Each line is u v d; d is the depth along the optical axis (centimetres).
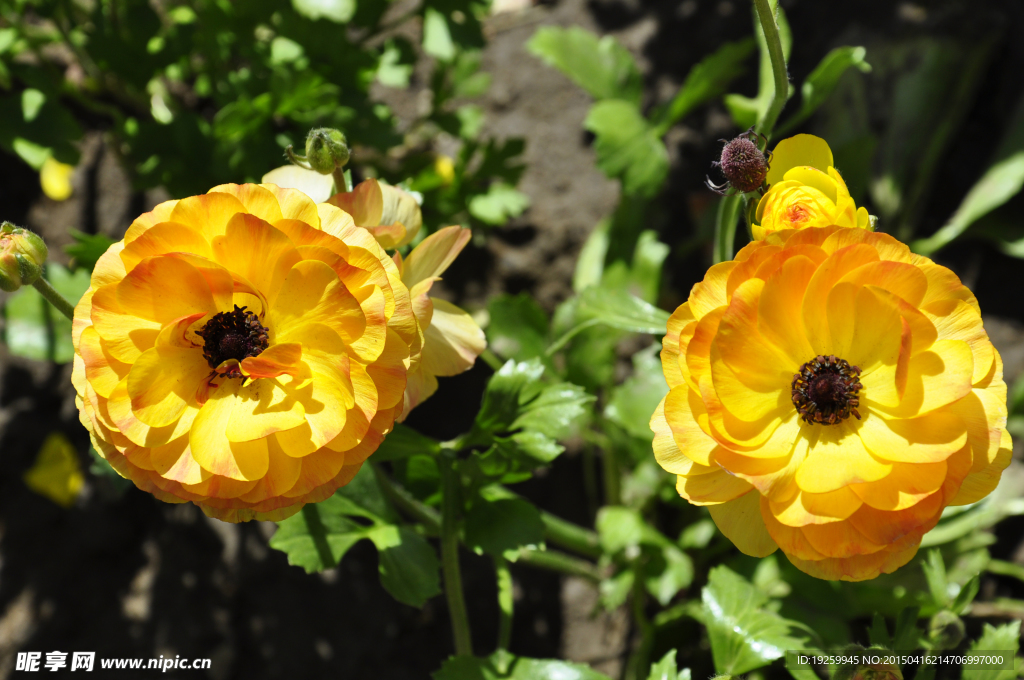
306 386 42
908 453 42
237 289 43
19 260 45
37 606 66
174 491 42
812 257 42
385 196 48
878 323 43
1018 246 68
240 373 43
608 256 68
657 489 63
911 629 50
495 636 67
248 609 66
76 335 42
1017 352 67
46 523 67
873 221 45
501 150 64
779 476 42
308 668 65
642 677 62
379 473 53
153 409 42
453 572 52
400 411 45
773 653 51
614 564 63
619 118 62
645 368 59
